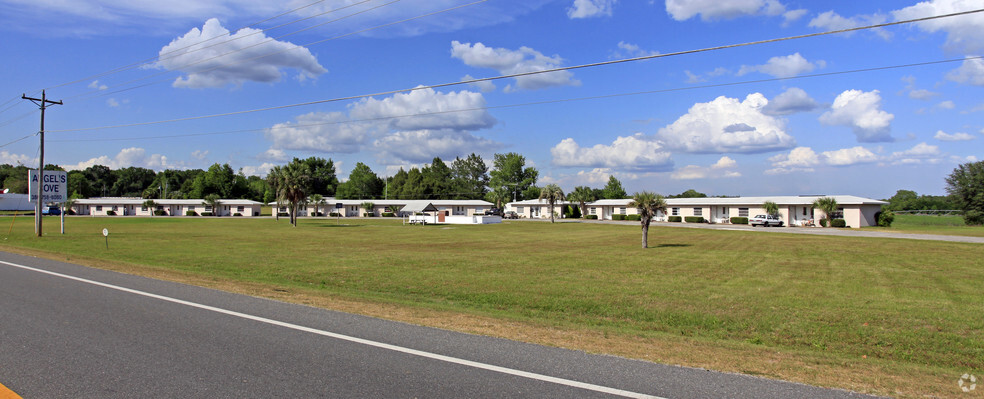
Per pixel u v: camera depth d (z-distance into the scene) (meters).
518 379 5.63
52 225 61.12
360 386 5.39
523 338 7.60
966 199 67.56
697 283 17.25
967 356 8.87
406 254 27.42
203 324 8.25
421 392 5.22
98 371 5.85
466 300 14.11
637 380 5.62
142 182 177.12
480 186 155.00
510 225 69.44
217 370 5.90
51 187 41.03
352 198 147.12
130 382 5.49
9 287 12.22
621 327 10.53
